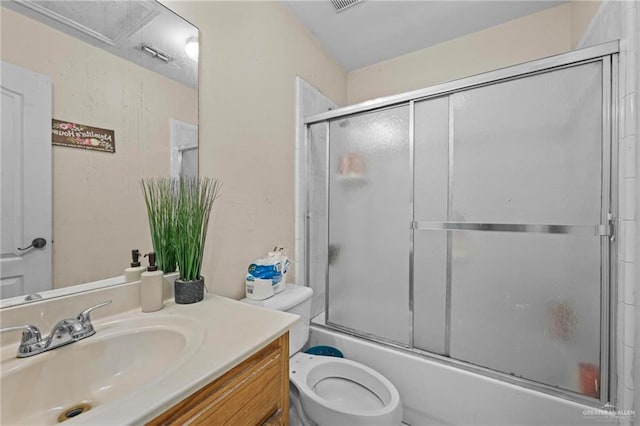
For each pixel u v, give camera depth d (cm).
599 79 109
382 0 172
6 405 58
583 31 153
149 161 102
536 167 121
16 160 74
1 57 71
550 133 118
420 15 185
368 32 203
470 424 131
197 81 119
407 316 153
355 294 172
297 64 187
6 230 72
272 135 164
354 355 165
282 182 173
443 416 138
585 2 150
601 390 109
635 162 99
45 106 78
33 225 76
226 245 134
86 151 86
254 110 151
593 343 111
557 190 117
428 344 147
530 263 123
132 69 97
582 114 112
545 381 120
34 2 76
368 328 167
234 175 138
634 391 99
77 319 75
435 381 140
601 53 107
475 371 133
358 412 110
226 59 134
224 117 133
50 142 79
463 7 179
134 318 88
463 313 138
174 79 110
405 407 149
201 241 108
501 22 193
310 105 200
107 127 91
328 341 175
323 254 197
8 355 66
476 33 203
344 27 197
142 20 100
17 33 74
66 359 69
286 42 176
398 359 151
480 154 133
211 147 126
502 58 194
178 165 112
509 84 126
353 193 173
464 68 207
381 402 127
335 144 180
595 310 111
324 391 135
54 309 78
